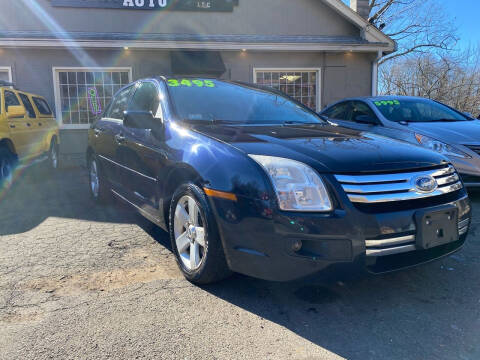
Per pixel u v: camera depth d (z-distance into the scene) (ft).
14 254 11.60
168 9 37.22
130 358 6.82
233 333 7.58
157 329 7.69
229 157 8.52
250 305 8.64
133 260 11.17
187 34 37.78
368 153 8.54
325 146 8.82
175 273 10.30
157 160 10.83
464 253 11.60
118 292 9.23
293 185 7.64
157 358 6.82
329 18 39.93
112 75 35.81
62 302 8.74
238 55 37.45
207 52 35.99
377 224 7.65
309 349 7.11
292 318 8.14
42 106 28.30
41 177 26.12
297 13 39.50
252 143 8.89
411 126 18.25
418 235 8.02
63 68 34.35
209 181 8.66
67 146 35.35
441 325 7.88
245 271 8.16
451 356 6.89
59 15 35.40
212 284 9.54
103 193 16.99
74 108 35.37
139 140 12.14
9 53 33.35
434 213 8.16
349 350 7.09
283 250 7.54
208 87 12.95
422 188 8.25
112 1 36.06
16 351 7.00
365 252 7.62
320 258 7.43
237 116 11.83
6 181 20.75
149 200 11.63
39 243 12.57
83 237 13.17
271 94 14.03
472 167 15.79
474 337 7.45
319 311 8.43
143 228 14.20
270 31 39.34
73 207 17.29
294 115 12.91
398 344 7.25
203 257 9.00
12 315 8.20
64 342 7.26
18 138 21.81
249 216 7.88
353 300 8.90
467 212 9.25
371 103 21.40
